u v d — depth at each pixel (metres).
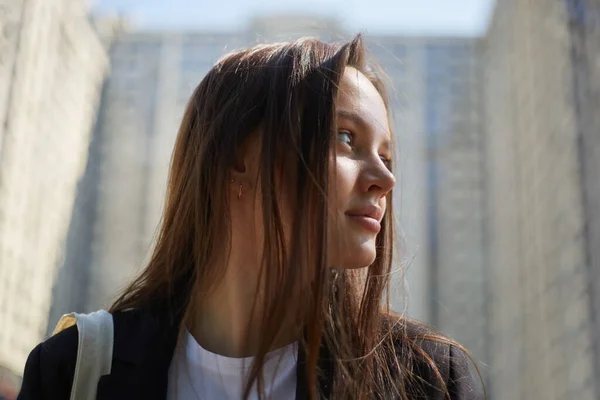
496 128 37.12
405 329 1.28
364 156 1.21
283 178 1.17
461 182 39.59
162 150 39.66
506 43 34.91
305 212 1.12
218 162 1.25
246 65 1.32
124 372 1.19
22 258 26.94
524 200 30.45
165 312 1.29
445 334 1.35
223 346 1.25
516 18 32.75
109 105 39.69
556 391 24.53
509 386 31.66
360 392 1.11
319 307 1.08
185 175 1.35
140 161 39.34
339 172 1.16
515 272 31.45
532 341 27.94
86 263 36.28
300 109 1.18
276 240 1.13
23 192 26.44
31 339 27.30
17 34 25.83
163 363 1.20
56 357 1.23
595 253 22.67
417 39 42.38
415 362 1.22
